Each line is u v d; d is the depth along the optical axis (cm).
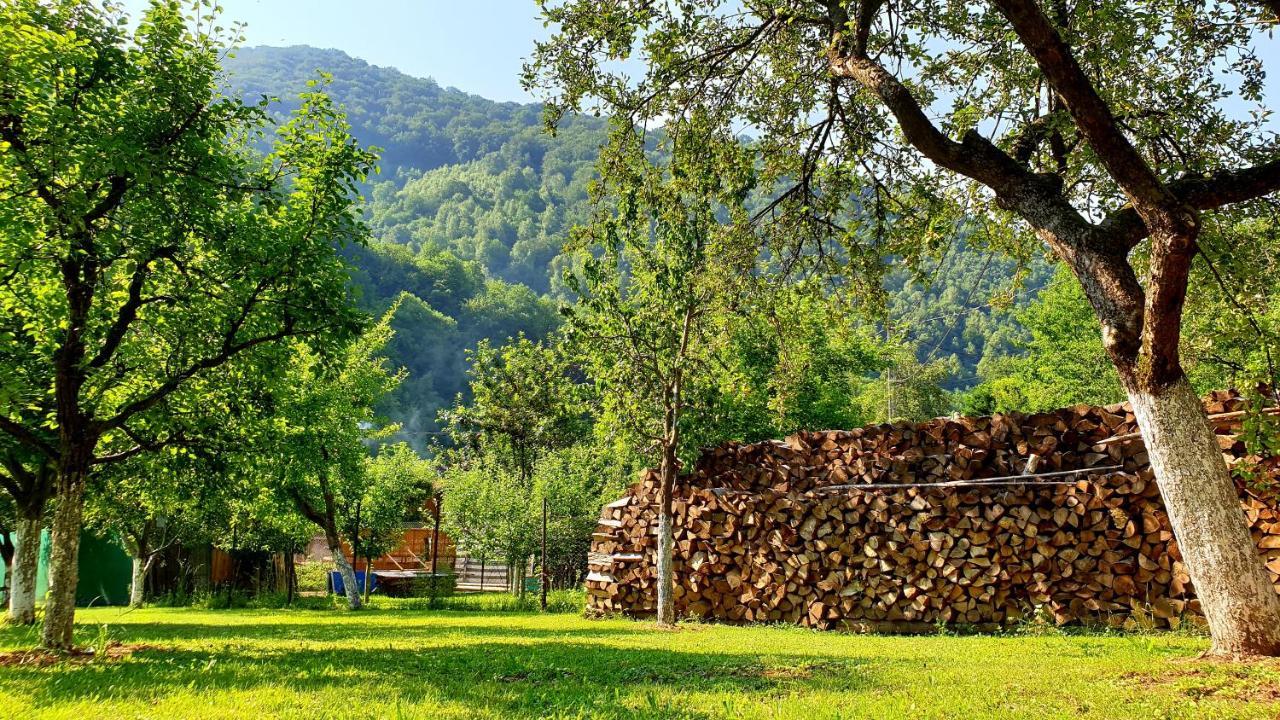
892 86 786
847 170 1080
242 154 1091
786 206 1112
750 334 1545
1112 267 695
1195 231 622
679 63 1030
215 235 977
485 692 616
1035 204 747
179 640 1137
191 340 1031
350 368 2264
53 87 873
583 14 984
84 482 952
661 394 1439
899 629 1299
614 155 1105
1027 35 628
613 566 1717
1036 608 1194
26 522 1332
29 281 963
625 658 869
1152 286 643
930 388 4553
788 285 1120
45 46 832
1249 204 927
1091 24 838
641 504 1736
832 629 1358
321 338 1050
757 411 2219
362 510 2677
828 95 1066
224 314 1009
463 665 798
